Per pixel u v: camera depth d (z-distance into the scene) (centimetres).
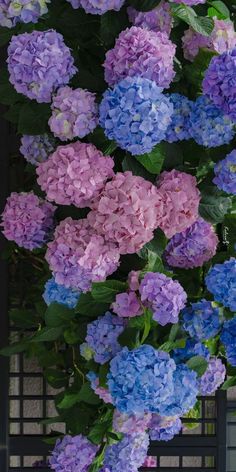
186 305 250
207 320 238
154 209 227
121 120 219
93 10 226
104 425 246
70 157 225
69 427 254
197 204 235
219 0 240
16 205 244
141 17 230
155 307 225
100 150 232
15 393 294
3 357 278
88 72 237
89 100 227
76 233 229
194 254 246
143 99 218
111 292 232
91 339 236
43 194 247
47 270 262
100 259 226
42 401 292
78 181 223
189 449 285
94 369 240
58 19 237
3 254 270
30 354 266
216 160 238
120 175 226
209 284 232
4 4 229
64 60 227
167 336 236
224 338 239
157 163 228
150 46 222
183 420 274
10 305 279
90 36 240
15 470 285
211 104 229
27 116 238
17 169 272
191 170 244
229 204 245
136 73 223
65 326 246
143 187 226
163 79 224
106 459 245
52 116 228
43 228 245
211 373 248
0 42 240
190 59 237
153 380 219
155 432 248
